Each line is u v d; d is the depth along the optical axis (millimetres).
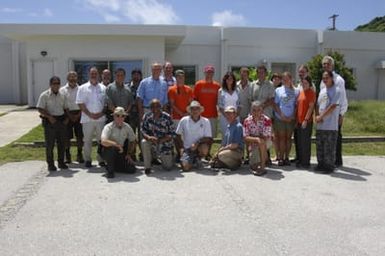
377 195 5977
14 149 9562
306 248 4090
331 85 7406
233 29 21891
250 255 3932
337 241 4266
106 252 3998
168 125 7543
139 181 6734
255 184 6562
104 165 7902
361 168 7914
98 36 17359
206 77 8172
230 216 5012
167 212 5152
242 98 8188
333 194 6012
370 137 11453
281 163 8062
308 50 22875
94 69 7738
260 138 7246
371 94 23750
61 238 4332
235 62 22156
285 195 5938
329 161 7465
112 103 7781
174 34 17156
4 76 22375
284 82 7895
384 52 23641
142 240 4277
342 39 22938
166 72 8320
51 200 5664
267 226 4680
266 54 22438
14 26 16484
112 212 5152
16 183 6598
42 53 17656
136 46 17719
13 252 4004
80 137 8273
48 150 7453
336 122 7402
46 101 7398
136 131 8336
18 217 4977
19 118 14430
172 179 6879
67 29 16703
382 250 4055
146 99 8023
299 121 7750
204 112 8203
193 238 4328
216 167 7617
